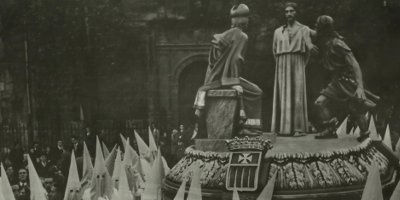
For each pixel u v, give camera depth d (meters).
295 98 9.11
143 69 27.36
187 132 19.02
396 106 18.50
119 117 25.95
